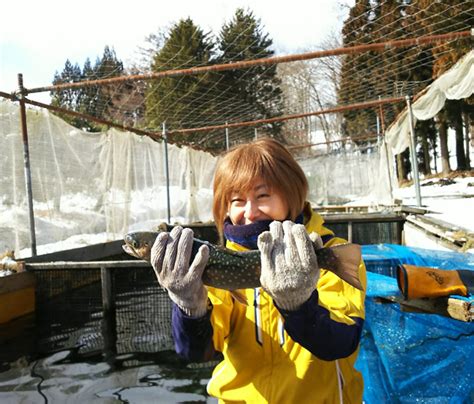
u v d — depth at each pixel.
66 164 9.59
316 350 1.71
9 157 8.16
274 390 1.91
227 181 2.16
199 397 4.26
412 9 9.81
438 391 2.93
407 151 43.59
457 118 32.38
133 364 5.17
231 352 2.06
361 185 24.72
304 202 2.22
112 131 11.55
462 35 8.27
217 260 1.89
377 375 3.20
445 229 7.78
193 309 1.73
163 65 13.17
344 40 12.38
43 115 9.02
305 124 33.75
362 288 1.75
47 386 4.59
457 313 3.00
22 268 7.25
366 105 14.65
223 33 13.74
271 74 15.37
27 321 7.05
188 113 16.00
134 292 7.14
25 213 8.39
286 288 1.55
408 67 12.92
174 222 14.65
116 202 11.48
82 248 9.28
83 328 6.63
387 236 12.03
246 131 21.39
